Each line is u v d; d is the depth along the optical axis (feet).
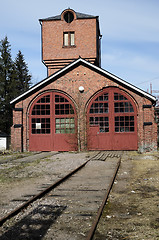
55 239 13.41
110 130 61.57
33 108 64.08
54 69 82.23
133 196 21.68
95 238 13.57
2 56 128.77
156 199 20.54
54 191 23.43
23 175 32.01
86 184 26.27
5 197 21.80
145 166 38.11
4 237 13.67
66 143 62.90
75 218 16.31
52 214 17.02
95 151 60.90
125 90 60.80
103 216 16.85
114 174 30.04
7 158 51.11
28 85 157.07
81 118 62.54
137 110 60.44
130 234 14.02
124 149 60.80
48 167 38.06
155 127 58.80
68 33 81.61
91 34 80.69
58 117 63.36
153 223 15.52
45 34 82.12
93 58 80.43
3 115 124.47
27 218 16.37
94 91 62.18
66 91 63.10
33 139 63.72
